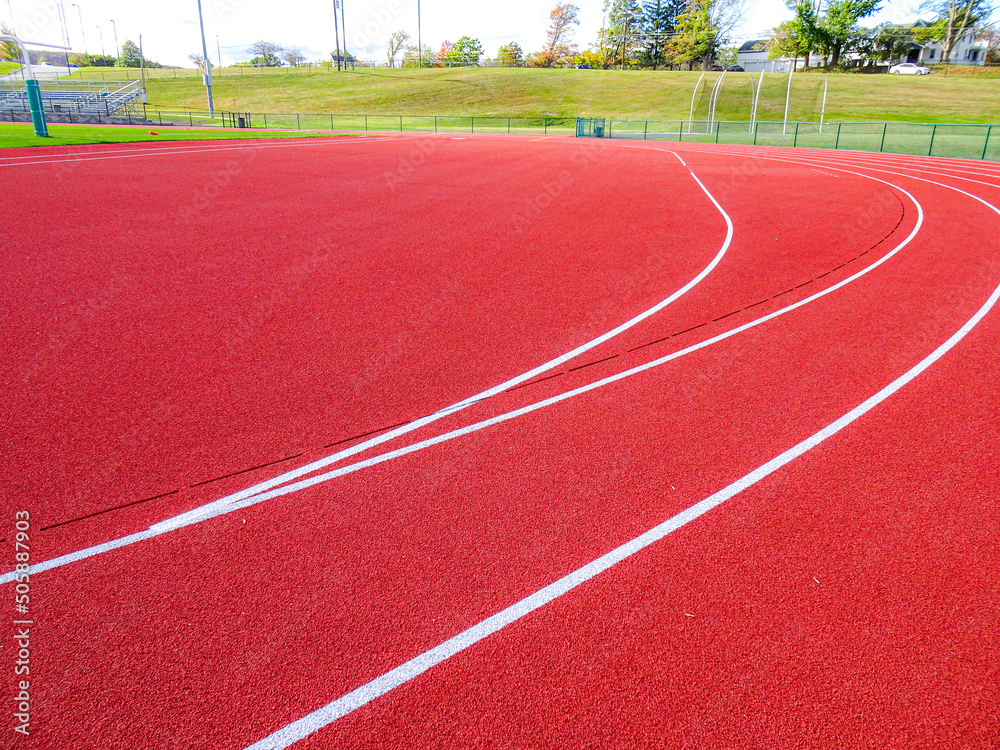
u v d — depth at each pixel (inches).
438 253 437.1
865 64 3230.8
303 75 3211.1
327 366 257.9
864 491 183.5
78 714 116.0
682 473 190.4
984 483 188.1
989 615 140.6
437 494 178.4
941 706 120.1
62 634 131.6
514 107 2576.3
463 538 161.5
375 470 188.9
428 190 705.0
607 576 150.2
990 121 1843.0
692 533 165.0
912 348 287.6
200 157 981.2
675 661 128.3
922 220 577.0
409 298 343.0
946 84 2357.3
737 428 216.8
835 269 411.8
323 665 126.5
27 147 986.7
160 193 638.5
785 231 519.2
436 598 143.0
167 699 119.3
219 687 121.7
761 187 767.1
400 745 111.5
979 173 956.0
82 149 1023.6
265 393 233.9
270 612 138.4
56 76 2866.6
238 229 493.4
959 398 241.4
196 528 162.7
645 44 3836.1
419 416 220.5
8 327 290.0
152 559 152.1
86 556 152.2
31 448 195.3
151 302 326.6
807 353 280.5
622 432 212.7
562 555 156.4
